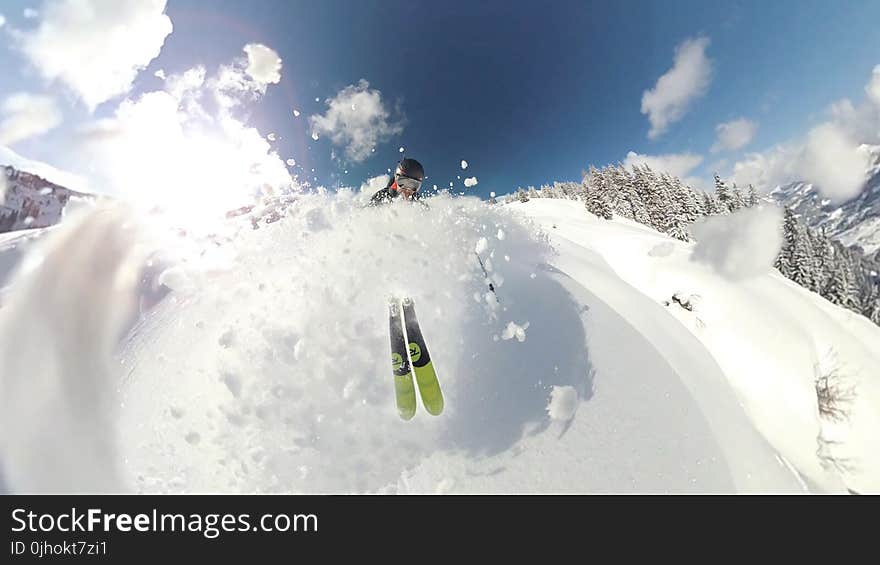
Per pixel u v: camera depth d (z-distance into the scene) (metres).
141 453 2.22
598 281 4.70
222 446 2.27
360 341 2.86
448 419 2.46
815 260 25.28
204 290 3.56
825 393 4.12
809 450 3.19
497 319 3.37
